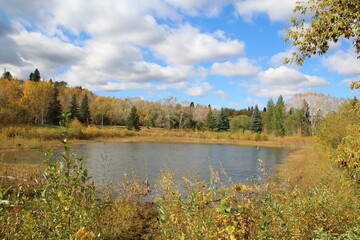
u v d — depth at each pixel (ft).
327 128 41.50
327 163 37.19
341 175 19.99
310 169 43.83
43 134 93.71
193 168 57.88
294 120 170.81
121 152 84.38
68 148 8.65
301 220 11.17
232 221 8.14
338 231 11.03
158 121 236.63
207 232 9.31
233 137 169.68
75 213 9.27
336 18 11.91
